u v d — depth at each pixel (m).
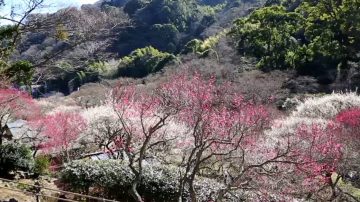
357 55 27.30
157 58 40.84
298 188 8.68
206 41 43.47
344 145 10.05
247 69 29.39
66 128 13.31
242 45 34.91
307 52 29.58
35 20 9.05
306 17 36.19
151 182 9.41
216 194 8.82
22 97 12.97
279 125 13.20
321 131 10.00
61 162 13.63
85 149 14.56
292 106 21.83
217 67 26.50
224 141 7.16
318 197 9.34
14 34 9.16
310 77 26.66
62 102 26.84
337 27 29.11
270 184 8.26
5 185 9.27
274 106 21.30
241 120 8.51
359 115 12.32
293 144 7.93
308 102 17.53
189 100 8.00
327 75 27.47
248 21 35.34
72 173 9.54
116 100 10.50
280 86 24.84
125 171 9.55
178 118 10.63
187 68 20.39
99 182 9.48
